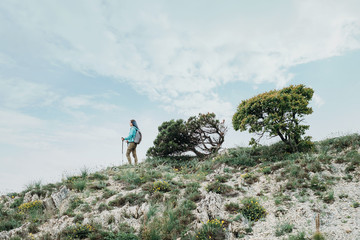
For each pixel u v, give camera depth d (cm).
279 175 1036
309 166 1015
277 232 663
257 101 1377
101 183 1155
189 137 1894
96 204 950
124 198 952
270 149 1430
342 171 961
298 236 614
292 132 1320
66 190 1062
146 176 1216
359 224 641
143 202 926
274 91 1429
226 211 813
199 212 812
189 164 1673
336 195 811
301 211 753
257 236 666
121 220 816
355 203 739
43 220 866
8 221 860
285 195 873
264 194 917
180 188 1078
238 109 1484
